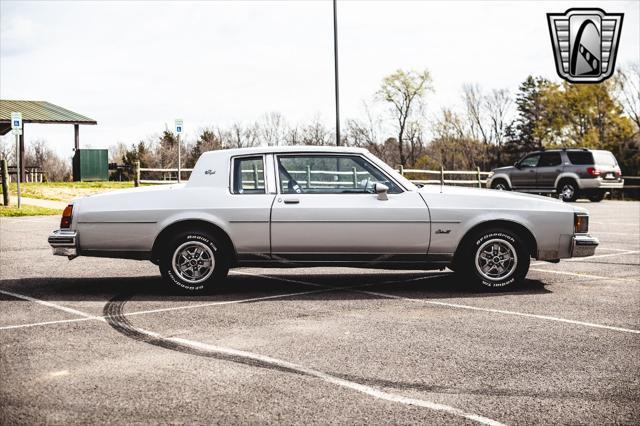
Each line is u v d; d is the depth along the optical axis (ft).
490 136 228.22
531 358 15.81
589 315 20.54
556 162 81.76
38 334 18.07
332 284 26.45
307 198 23.56
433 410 12.39
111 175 120.78
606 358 15.83
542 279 27.40
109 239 23.61
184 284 23.77
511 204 23.90
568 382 14.03
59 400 12.87
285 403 12.73
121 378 14.24
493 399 13.00
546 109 202.18
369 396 13.15
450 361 15.56
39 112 100.58
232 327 18.94
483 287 24.34
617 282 26.68
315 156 23.99
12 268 30.50
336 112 86.17
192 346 16.87
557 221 23.95
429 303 22.44
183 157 165.58
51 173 185.88
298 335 18.01
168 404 12.66
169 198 23.68
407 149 208.03
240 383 13.92
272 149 24.13
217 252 23.71
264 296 23.76
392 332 18.35
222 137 169.17
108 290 24.91
